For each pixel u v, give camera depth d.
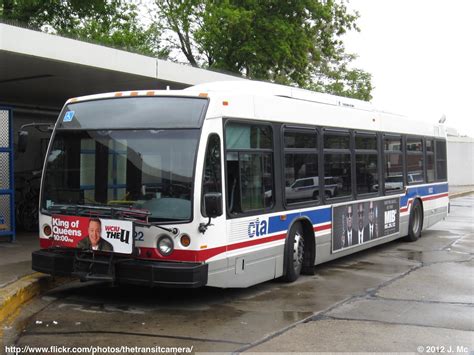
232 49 31.81
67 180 7.74
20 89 13.91
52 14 24.52
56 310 7.29
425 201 14.77
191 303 7.73
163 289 8.55
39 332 6.33
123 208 7.15
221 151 7.37
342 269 10.47
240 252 7.68
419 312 7.38
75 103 8.00
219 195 6.87
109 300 7.84
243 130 7.90
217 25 30.27
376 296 8.28
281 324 6.75
